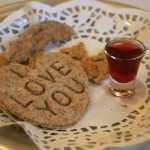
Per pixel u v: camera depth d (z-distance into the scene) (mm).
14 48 429
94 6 482
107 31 464
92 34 465
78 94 378
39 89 375
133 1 570
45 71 399
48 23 458
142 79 408
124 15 470
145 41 439
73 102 369
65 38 457
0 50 441
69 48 443
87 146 322
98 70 412
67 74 399
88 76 405
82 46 443
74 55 431
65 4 485
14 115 363
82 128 355
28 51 432
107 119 365
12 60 421
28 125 343
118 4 491
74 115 358
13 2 517
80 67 408
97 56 429
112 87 394
